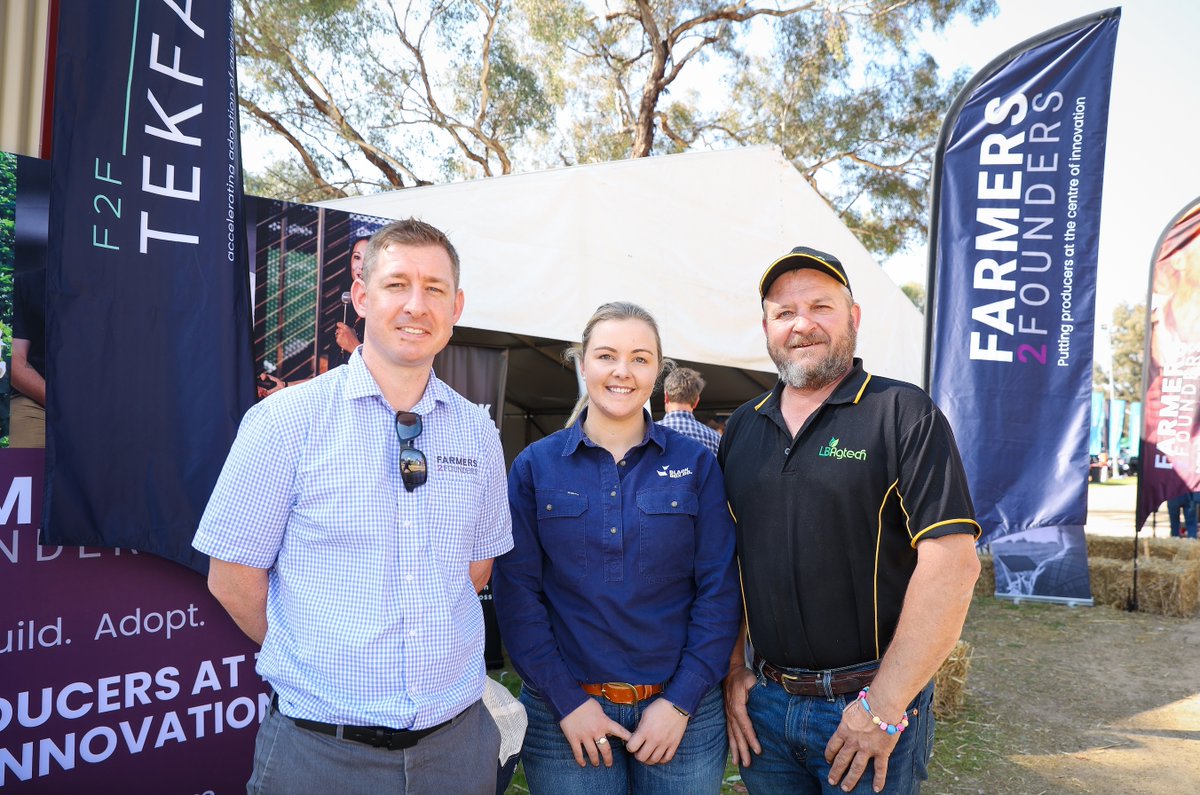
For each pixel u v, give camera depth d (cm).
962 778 354
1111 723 430
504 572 198
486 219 429
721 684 209
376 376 163
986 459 505
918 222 1410
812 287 192
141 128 236
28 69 256
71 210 222
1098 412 2744
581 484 198
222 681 266
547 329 446
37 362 234
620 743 190
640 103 1358
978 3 1209
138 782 248
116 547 232
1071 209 494
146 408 236
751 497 195
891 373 647
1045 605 747
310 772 148
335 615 149
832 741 180
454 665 159
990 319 507
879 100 1351
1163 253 802
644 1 1299
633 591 190
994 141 505
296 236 331
